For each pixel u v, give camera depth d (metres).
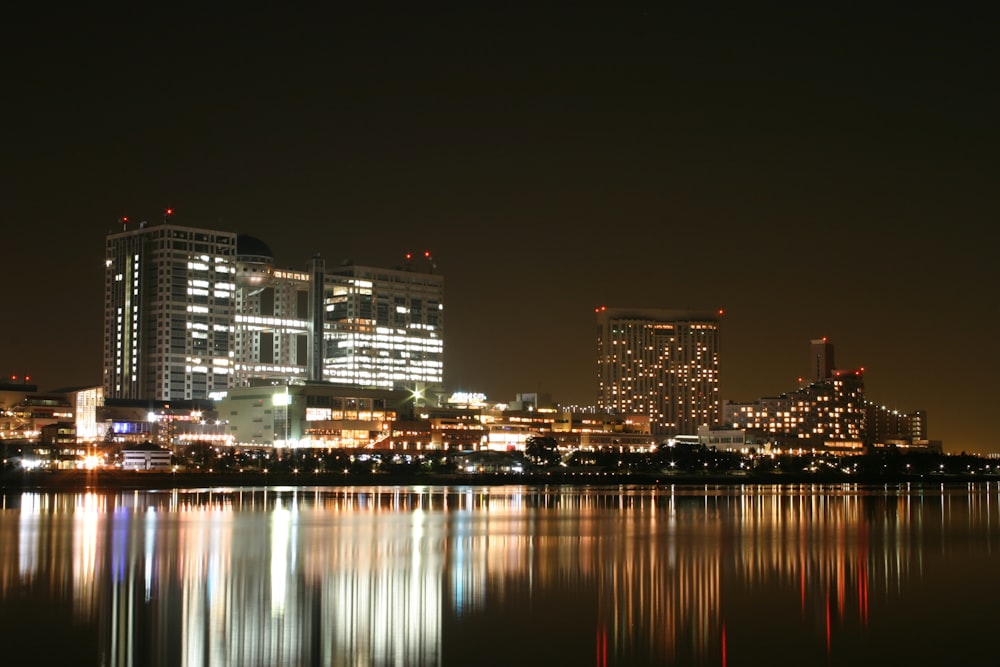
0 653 111.44
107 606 136.88
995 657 112.75
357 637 119.50
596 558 189.75
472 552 198.12
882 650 115.25
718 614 133.88
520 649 114.62
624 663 109.69
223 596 145.38
